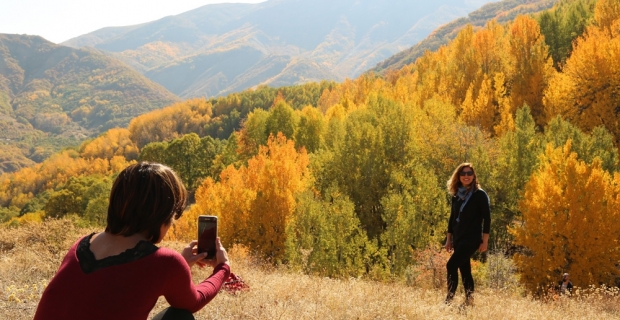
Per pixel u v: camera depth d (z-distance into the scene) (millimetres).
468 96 59969
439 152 44469
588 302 8727
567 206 28422
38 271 6691
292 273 8844
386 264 27234
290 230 32594
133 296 1748
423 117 51750
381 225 45469
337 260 28062
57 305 1726
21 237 9078
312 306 5070
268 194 38219
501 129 52688
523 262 29125
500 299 7016
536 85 65625
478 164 39844
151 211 1863
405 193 35969
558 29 92500
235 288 5430
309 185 48125
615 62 51406
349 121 54625
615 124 50656
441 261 16234
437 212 33344
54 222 9547
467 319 5566
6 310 4426
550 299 8617
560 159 32219
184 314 2096
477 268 21953
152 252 1834
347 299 5586
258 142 80375
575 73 54812
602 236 27859
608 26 83562
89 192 69500
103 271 1750
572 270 28328
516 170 39656
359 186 46062
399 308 5363
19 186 180250
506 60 75688
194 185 85312
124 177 1880
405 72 161125
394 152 47156
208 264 2381
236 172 51594
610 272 28328
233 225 38875
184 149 85875
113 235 1880
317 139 73500
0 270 6492
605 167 39938
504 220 39375
